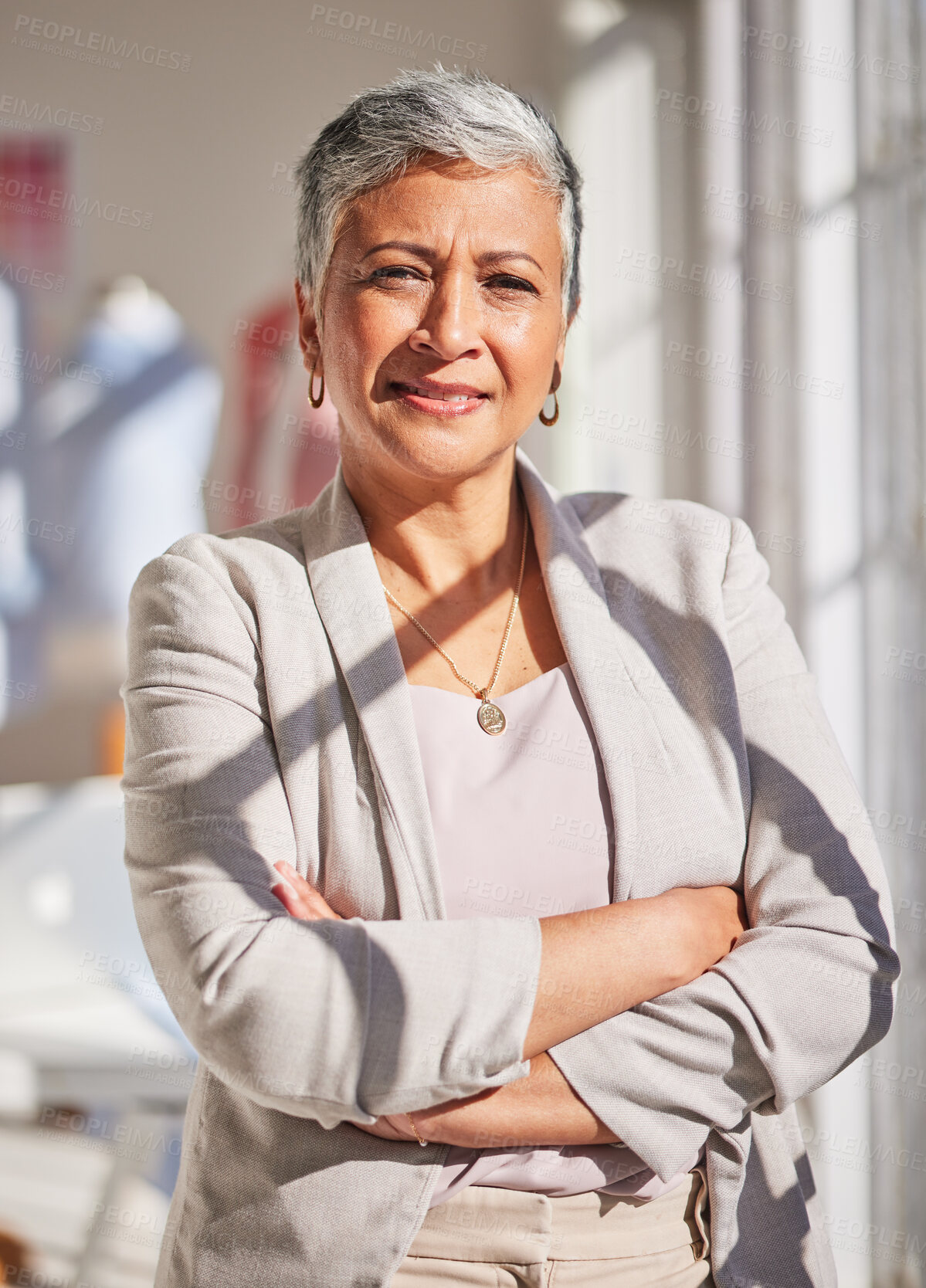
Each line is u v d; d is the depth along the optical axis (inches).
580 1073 38.9
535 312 43.7
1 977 103.3
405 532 47.0
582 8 161.2
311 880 42.5
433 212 42.3
